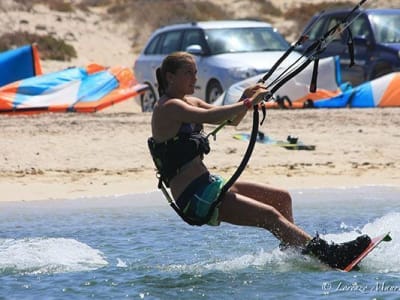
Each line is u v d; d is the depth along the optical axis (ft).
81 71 249.14
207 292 91.15
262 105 95.50
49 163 172.76
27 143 187.01
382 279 93.71
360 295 88.69
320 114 220.02
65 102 240.94
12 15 472.85
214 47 247.70
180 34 259.60
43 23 472.85
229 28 252.42
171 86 94.48
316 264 97.09
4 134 197.06
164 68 94.58
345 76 260.62
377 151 180.24
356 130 198.18
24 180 160.15
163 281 95.76
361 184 155.53
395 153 178.70
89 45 462.19
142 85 254.47
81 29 479.41
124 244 114.93
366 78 255.29
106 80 248.32
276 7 561.02
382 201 141.79
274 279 94.63
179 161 93.45
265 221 95.09
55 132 199.11
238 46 247.91
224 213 94.63
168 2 536.42
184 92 94.63
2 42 422.82
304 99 235.20
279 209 98.89
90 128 204.13
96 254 108.06
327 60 237.66
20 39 427.33
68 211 138.21
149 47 270.67
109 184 157.38
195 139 93.50
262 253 105.29
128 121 215.31
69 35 465.88
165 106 93.20
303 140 189.57
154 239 117.70
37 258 105.81
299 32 509.35
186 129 93.45
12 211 138.92
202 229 124.06
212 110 91.97
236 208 94.38
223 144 184.34
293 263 97.60
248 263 101.65
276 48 250.37
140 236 119.75
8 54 259.60
